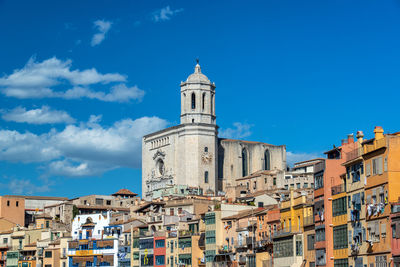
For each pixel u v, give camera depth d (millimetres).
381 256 92438
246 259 137875
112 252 181000
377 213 93812
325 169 110812
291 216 122875
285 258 121562
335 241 106875
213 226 149000
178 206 197375
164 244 163500
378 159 94562
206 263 149125
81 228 189875
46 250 194500
